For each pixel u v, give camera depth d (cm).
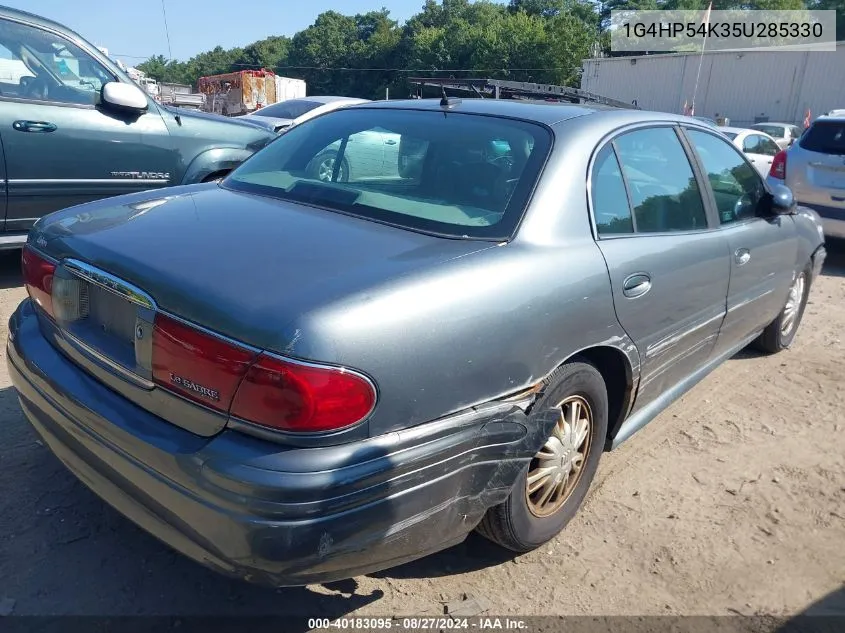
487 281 222
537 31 5806
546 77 5747
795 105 3059
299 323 185
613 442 315
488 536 265
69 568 258
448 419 211
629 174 302
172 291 204
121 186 560
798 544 302
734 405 438
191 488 191
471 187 267
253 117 1024
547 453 269
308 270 208
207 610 244
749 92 3156
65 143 523
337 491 185
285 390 182
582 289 254
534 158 270
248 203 276
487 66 6050
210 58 9938
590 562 282
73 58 540
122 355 221
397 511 199
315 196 277
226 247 225
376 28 9894
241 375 187
